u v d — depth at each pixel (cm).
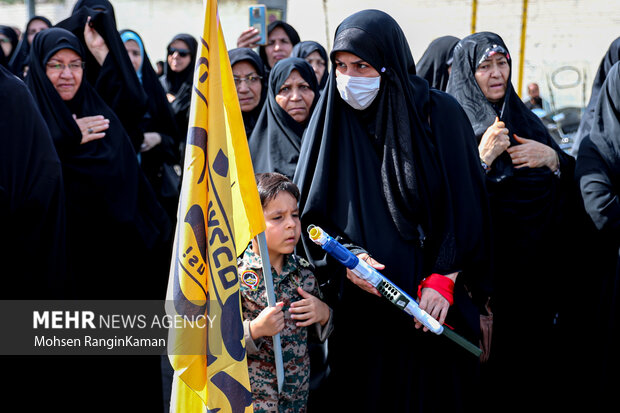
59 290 293
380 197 254
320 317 239
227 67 225
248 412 210
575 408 327
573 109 615
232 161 227
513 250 318
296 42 500
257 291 235
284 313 237
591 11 608
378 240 252
